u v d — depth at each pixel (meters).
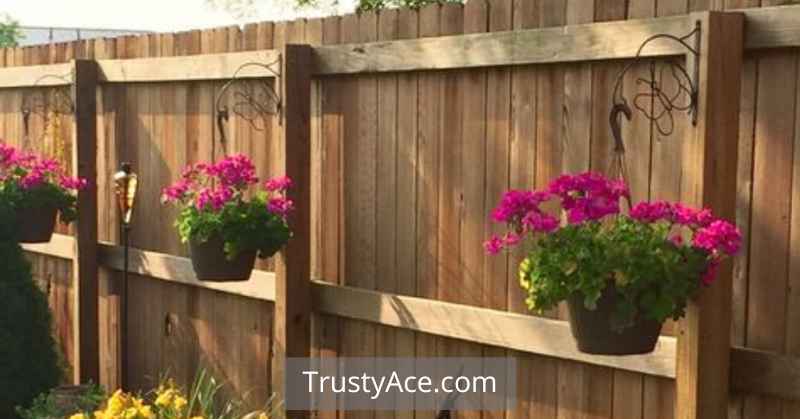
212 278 6.52
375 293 6.38
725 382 5.29
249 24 6.94
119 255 7.86
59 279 8.54
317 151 6.66
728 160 5.24
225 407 7.16
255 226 6.44
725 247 5.05
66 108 8.20
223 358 7.22
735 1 5.27
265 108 6.81
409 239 6.28
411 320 6.23
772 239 5.23
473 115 6.01
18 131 8.71
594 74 5.62
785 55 5.18
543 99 5.77
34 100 8.51
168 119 7.46
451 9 6.06
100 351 8.12
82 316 8.00
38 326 7.49
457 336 6.06
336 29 6.52
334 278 6.62
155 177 7.57
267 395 6.96
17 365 7.39
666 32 5.34
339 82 6.54
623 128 5.54
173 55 7.39
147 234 7.67
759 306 5.27
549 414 5.84
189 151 7.32
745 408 5.31
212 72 7.05
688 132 5.26
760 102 5.24
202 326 7.35
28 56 8.63
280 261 6.64
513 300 5.91
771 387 5.22
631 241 5.11
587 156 5.64
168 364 7.60
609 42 5.51
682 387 5.29
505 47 5.82
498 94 5.92
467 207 6.05
